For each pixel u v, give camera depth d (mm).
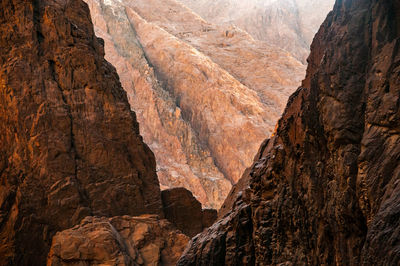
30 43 22000
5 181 20906
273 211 9031
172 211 24734
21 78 21594
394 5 6367
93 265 17969
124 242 19641
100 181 22312
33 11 22406
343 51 6828
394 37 6336
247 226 9797
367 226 6059
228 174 60094
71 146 22047
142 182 23625
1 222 20297
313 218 7801
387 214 5133
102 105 23188
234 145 60812
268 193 9422
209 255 10008
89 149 22375
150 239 20328
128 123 23719
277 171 9117
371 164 5977
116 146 23000
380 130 5980
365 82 6551
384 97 5930
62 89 22469
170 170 56250
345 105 6688
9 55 21797
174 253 20438
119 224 20469
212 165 59531
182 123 61094
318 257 7742
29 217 20516
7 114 21344
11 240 20047
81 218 21109
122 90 24766
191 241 10719
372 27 6613
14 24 22047
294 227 8516
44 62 22156
